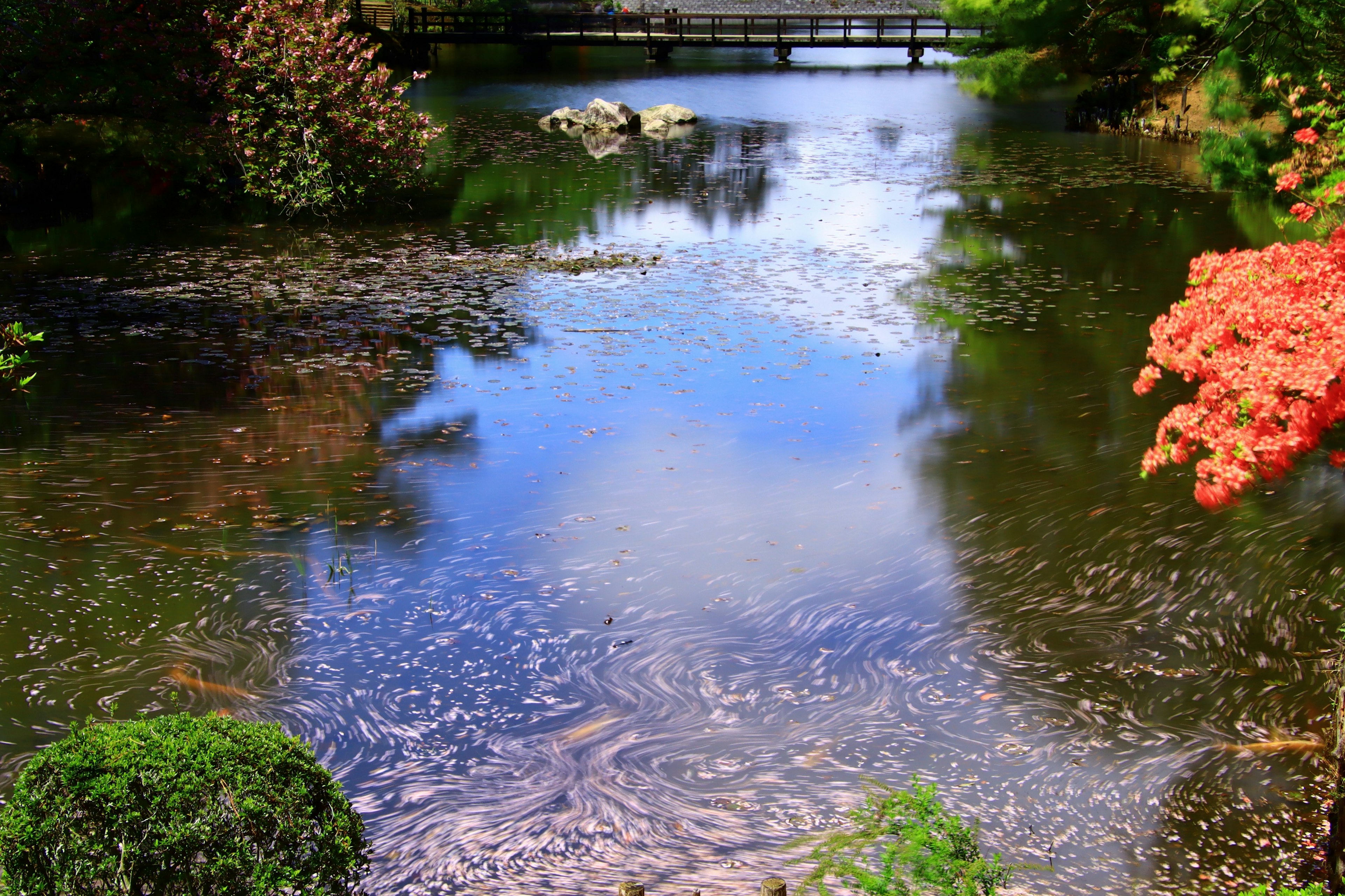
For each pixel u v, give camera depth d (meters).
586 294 12.59
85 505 6.91
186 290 12.54
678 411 8.74
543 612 5.79
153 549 6.37
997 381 9.45
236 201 17.62
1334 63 12.04
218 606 5.79
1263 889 3.30
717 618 5.75
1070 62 28.14
